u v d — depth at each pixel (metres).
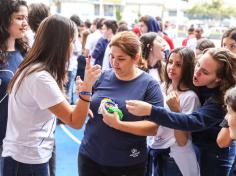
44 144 1.81
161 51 2.74
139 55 1.95
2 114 2.10
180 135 2.00
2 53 2.14
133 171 1.98
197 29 7.46
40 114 1.75
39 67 1.69
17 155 1.76
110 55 1.96
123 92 1.96
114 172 1.97
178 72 2.12
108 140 1.94
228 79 1.85
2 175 1.85
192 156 2.06
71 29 1.77
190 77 2.10
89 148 2.02
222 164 1.95
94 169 2.02
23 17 2.23
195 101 2.01
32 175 1.79
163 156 2.18
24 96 1.71
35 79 1.66
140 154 1.98
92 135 2.01
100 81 2.06
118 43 1.88
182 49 2.14
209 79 1.88
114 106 1.89
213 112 1.83
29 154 1.76
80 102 1.73
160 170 2.22
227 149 1.93
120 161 1.95
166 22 10.24
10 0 2.17
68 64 1.81
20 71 1.74
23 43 2.36
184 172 2.04
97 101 1.99
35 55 1.74
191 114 1.82
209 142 1.98
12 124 1.80
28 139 1.75
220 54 1.86
